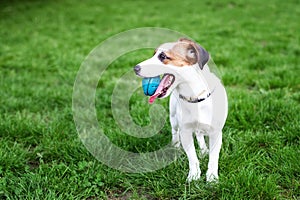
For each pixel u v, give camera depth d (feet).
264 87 15.84
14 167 10.40
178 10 35.81
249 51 21.39
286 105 13.15
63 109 14.37
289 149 10.46
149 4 39.27
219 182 9.07
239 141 11.12
